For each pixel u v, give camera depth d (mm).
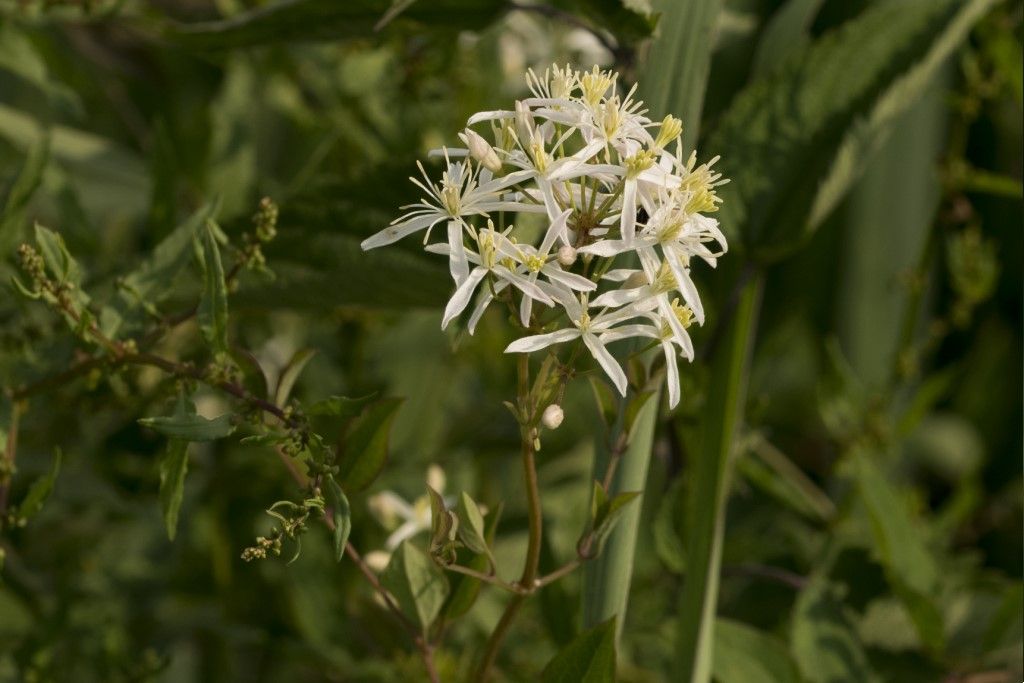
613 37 816
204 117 1030
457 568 744
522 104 729
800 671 858
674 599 920
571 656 747
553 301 717
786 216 830
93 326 773
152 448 985
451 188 724
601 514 752
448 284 812
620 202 729
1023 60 942
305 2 813
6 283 831
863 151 835
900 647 935
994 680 891
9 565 957
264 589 1020
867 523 981
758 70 900
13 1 916
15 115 1011
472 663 925
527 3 833
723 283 904
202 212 798
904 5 833
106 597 989
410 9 818
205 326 760
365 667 924
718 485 812
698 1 793
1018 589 880
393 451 1035
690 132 791
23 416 915
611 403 767
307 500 729
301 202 811
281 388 776
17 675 881
